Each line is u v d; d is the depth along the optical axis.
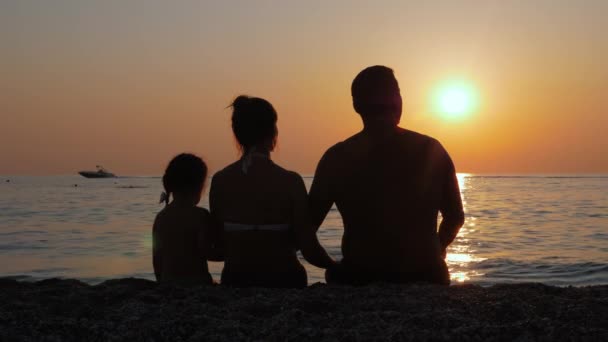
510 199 56.25
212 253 4.05
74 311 3.02
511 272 12.23
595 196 63.84
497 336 2.50
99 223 26.30
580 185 122.56
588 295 3.35
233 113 3.78
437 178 3.59
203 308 3.02
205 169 4.14
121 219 29.02
